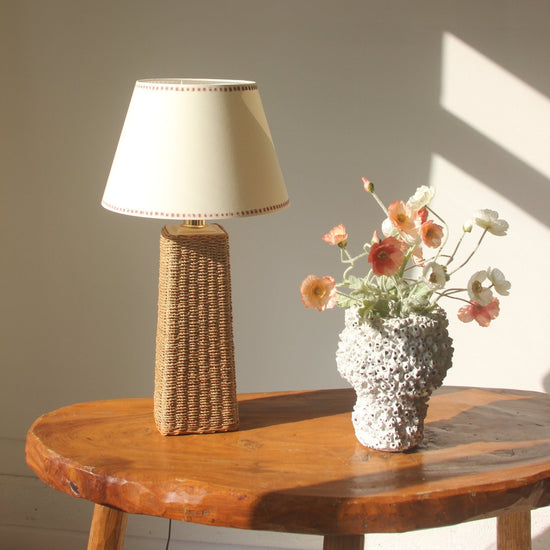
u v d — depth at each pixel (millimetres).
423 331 1390
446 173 2088
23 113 2146
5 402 2340
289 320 2205
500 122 2047
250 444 1492
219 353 1518
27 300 2270
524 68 2014
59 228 2213
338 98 2064
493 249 2123
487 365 2199
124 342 2271
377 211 2123
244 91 1413
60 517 2393
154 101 1384
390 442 1445
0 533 2406
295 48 2047
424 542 2268
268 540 2332
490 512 1326
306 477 1352
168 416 1516
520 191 2082
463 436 1538
